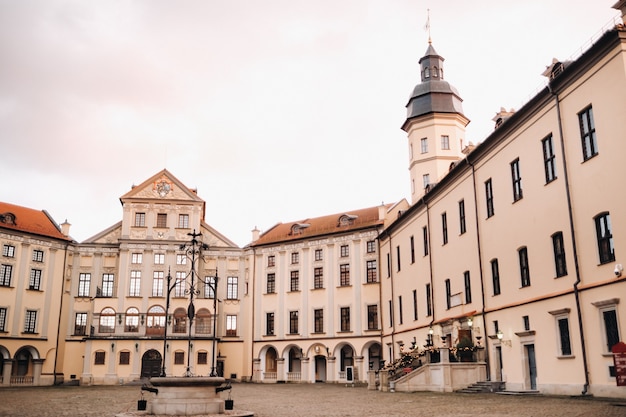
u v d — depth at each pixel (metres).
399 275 48.12
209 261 62.09
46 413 22.64
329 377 54.19
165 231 60.75
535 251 27.20
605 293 22.09
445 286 37.97
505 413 18.19
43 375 54.28
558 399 22.33
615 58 22.14
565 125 25.19
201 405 19.86
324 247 57.44
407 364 35.53
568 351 24.27
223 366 59.53
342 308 54.91
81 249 59.81
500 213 30.78
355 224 56.44
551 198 26.08
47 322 55.34
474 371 30.73
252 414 20.11
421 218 43.16
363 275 54.19
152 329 57.69
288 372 57.06
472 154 33.56
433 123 52.59
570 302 24.17
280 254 60.22
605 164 22.55
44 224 58.47
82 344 56.84
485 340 31.41
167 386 20.16
